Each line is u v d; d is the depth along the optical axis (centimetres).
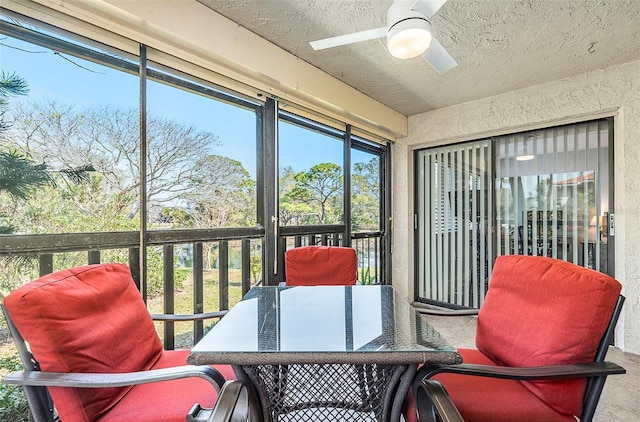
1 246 139
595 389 107
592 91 274
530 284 137
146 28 175
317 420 112
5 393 141
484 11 193
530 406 111
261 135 262
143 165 186
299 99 272
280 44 237
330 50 244
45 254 152
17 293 103
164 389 123
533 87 306
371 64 265
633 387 197
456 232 372
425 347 104
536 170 319
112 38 171
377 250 400
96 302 123
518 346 129
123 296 140
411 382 103
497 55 247
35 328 101
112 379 99
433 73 280
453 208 376
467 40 226
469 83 300
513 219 333
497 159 344
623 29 211
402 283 403
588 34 217
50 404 115
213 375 107
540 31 214
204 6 194
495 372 105
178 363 142
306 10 197
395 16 159
